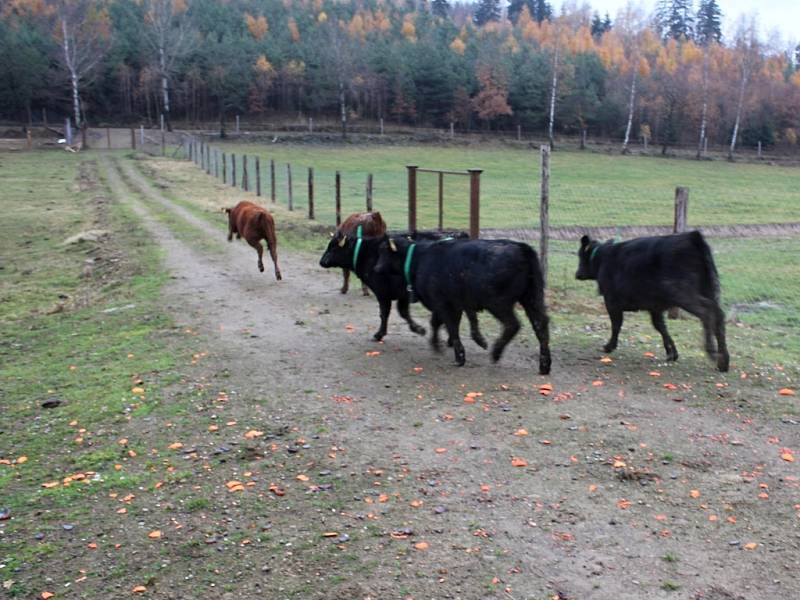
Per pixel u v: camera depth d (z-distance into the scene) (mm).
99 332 10109
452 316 7816
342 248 9055
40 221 21766
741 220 24422
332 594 4000
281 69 74750
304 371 7828
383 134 66750
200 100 73250
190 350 8727
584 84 78812
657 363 7984
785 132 77125
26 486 5531
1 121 64500
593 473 5305
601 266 8273
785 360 8250
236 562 4340
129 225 20031
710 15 147500
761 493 4980
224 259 15312
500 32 109312
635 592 3951
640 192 33500
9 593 4164
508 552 4332
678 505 4840
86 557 4492
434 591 3992
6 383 8125
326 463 5578
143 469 5660
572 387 7152
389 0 133875
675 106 75562
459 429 6145
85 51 64312
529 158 56312
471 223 11492
